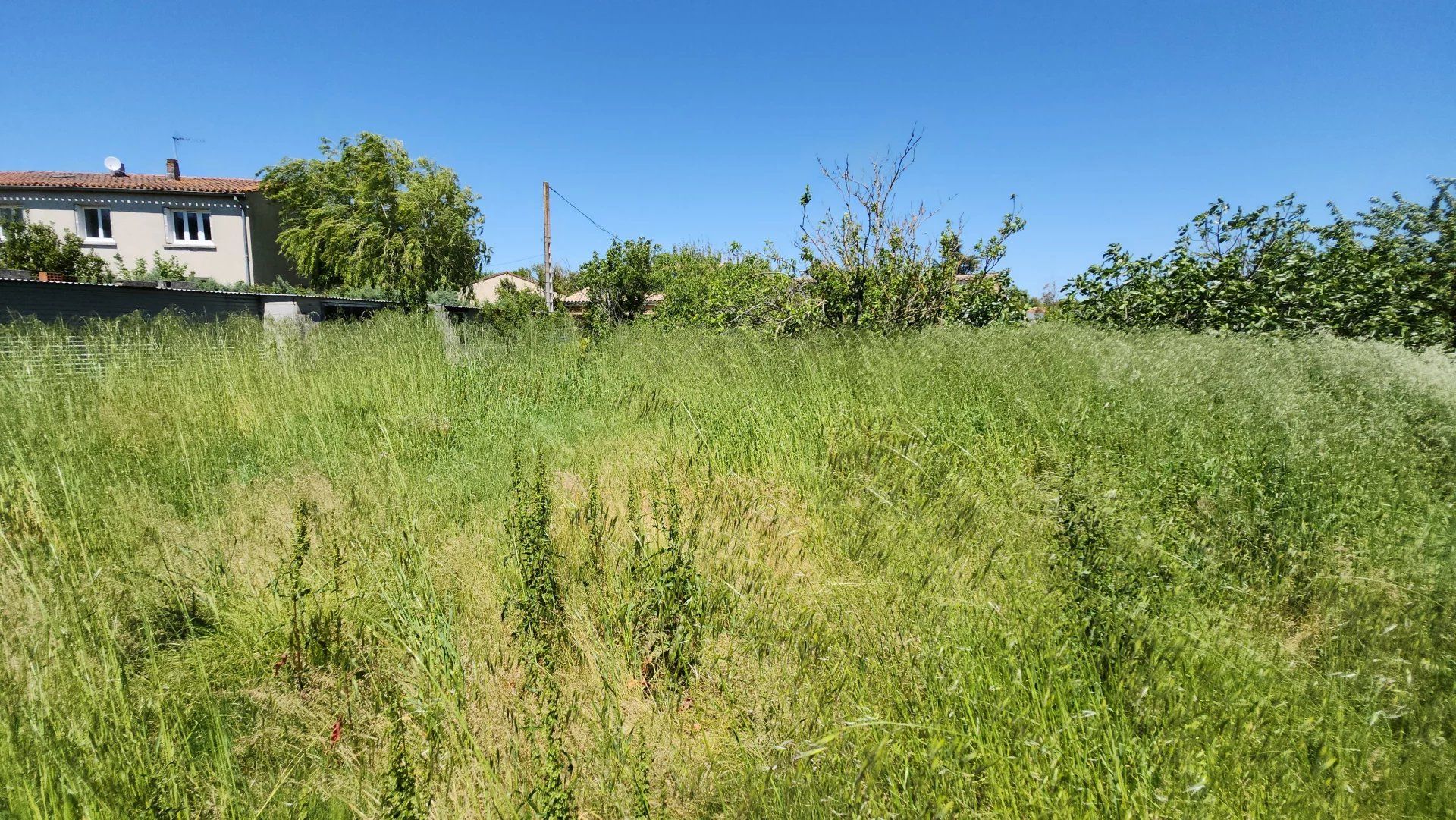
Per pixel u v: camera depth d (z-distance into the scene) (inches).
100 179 992.9
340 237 925.8
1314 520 119.5
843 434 181.5
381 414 235.8
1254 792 65.8
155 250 948.6
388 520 133.5
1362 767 68.6
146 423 201.8
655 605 102.5
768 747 75.8
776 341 298.4
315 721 81.4
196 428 206.7
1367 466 137.1
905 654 88.5
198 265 962.7
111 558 109.7
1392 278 301.7
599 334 377.1
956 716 77.0
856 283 342.6
